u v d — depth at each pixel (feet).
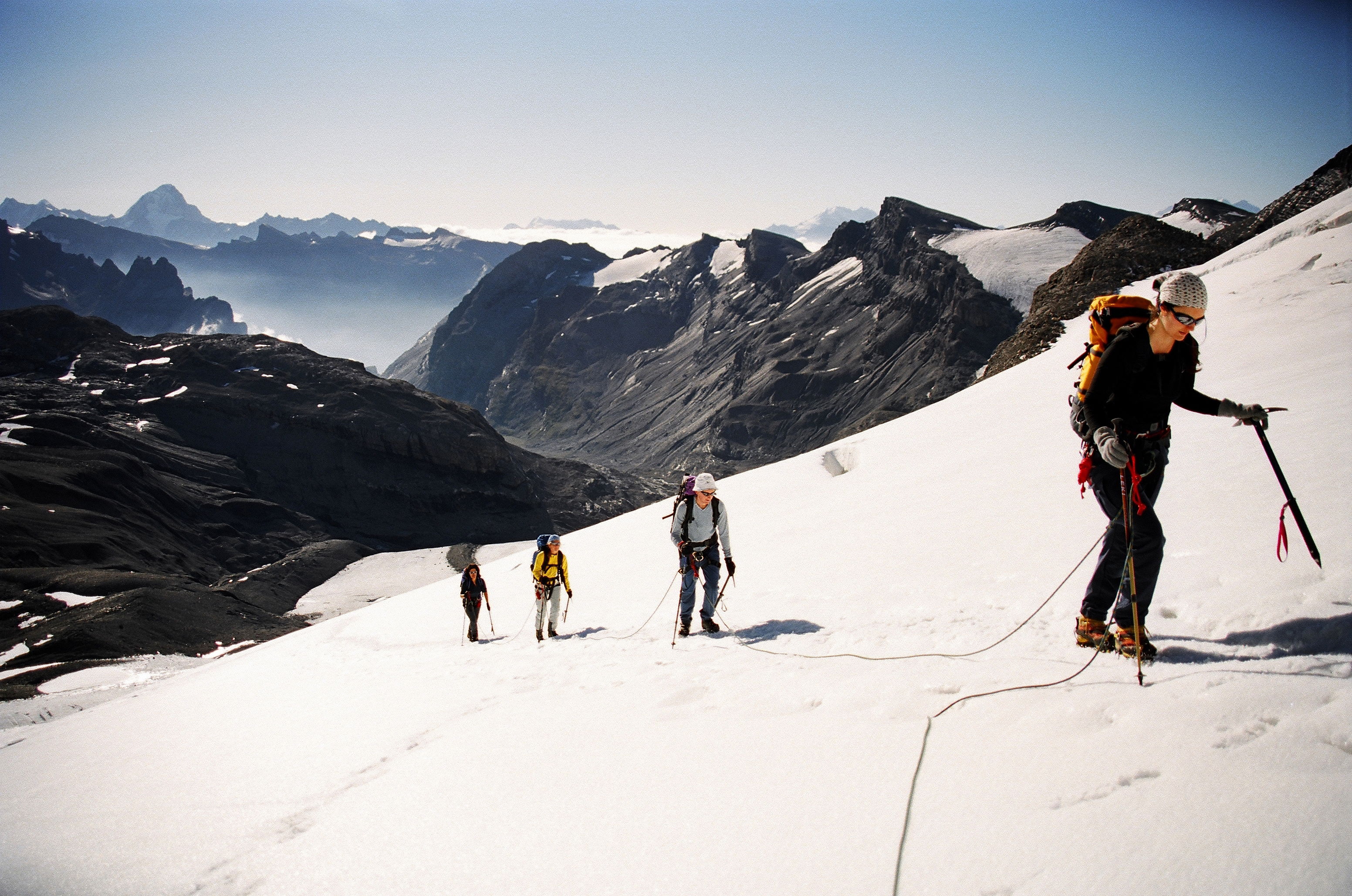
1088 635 14.62
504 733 16.28
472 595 43.98
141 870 12.85
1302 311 52.03
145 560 304.71
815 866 8.93
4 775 25.61
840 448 57.88
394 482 459.73
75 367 482.69
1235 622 13.69
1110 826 8.23
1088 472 14.43
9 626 207.92
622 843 10.50
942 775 10.21
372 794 14.34
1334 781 7.95
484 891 10.12
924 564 24.44
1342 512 16.98
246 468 446.19
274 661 48.93
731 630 23.84
